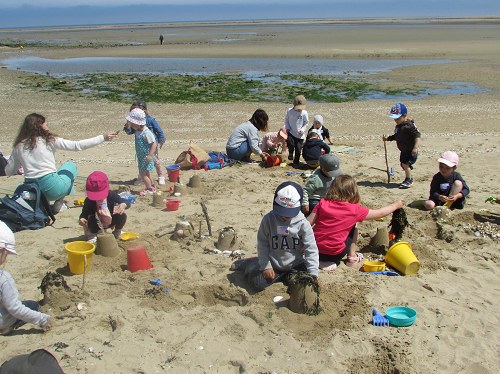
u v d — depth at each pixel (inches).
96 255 250.2
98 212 264.1
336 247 239.1
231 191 364.2
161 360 177.9
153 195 331.3
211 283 225.5
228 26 5002.5
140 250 238.2
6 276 183.8
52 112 816.3
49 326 194.7
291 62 1558.8
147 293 216.7
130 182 395.2
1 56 1955.0
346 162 452.1
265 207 327.9
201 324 198.1
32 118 313.1
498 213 308.2
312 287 199.0
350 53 1723.7
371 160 458.0
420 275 235.1
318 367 173.2
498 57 1487.5
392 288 223.9
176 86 1095.0
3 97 958.4
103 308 208.4
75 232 292.8
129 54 1950.1
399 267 238.4
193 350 183.0
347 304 208.7
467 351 180.5
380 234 264.4
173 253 257.8
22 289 223.3
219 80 1182.9
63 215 322.7
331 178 279.3
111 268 240.8
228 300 214.1
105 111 823.7
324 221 239.6
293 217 215.0
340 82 1114.1
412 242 267.3
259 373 171.2
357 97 927.7
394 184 379.9
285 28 3983.8
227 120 732.7
